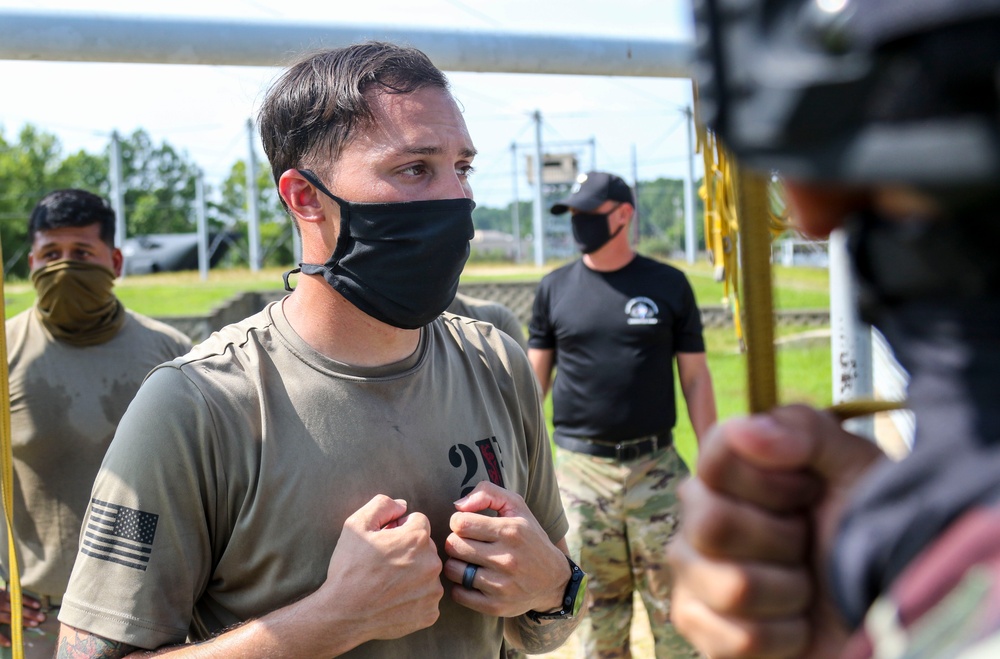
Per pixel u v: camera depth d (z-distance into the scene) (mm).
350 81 1454
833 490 631
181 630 1362
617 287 3455
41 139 42719
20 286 21469
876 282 507
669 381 3477
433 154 1456
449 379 1574
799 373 6484
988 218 420
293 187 1508
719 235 2033
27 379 2592
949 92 393
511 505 1486
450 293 1502
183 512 1359
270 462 1380
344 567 1316
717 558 633
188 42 2502
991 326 451
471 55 2771
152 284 22703
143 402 1388
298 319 1495
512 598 1436
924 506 467
